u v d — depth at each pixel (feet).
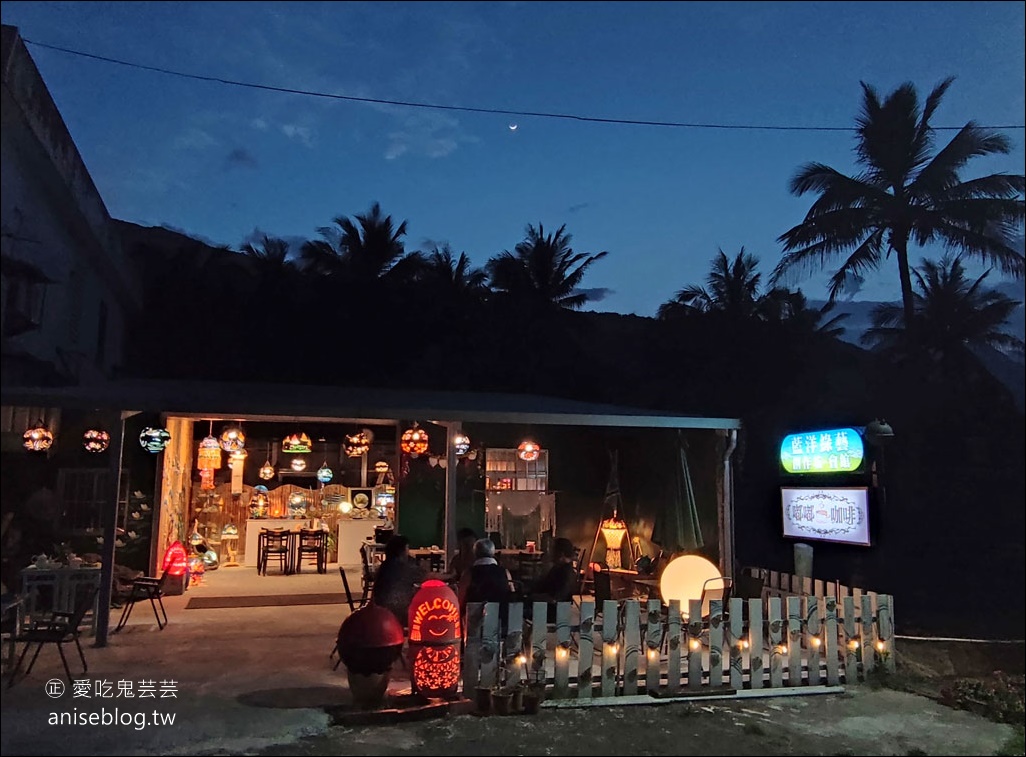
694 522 32.17
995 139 65.62
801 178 72.23
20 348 26.37
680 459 33.01
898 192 70.95
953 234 68.69
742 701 21.42
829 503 33.40
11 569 33.42
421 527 43.50
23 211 26.35
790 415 75.25
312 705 19.33
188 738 17.06
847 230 70.03
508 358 114.32
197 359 104.99
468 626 20.25
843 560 53.42
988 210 66.49
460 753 16.84
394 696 19.89
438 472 43.86
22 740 16.71
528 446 41.09
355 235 125.29
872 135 71.15
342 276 121.29
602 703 20.51
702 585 26.86
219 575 44.62
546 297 122.21
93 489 36.42
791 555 52.16
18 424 33.19
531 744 17.53
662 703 20.77
